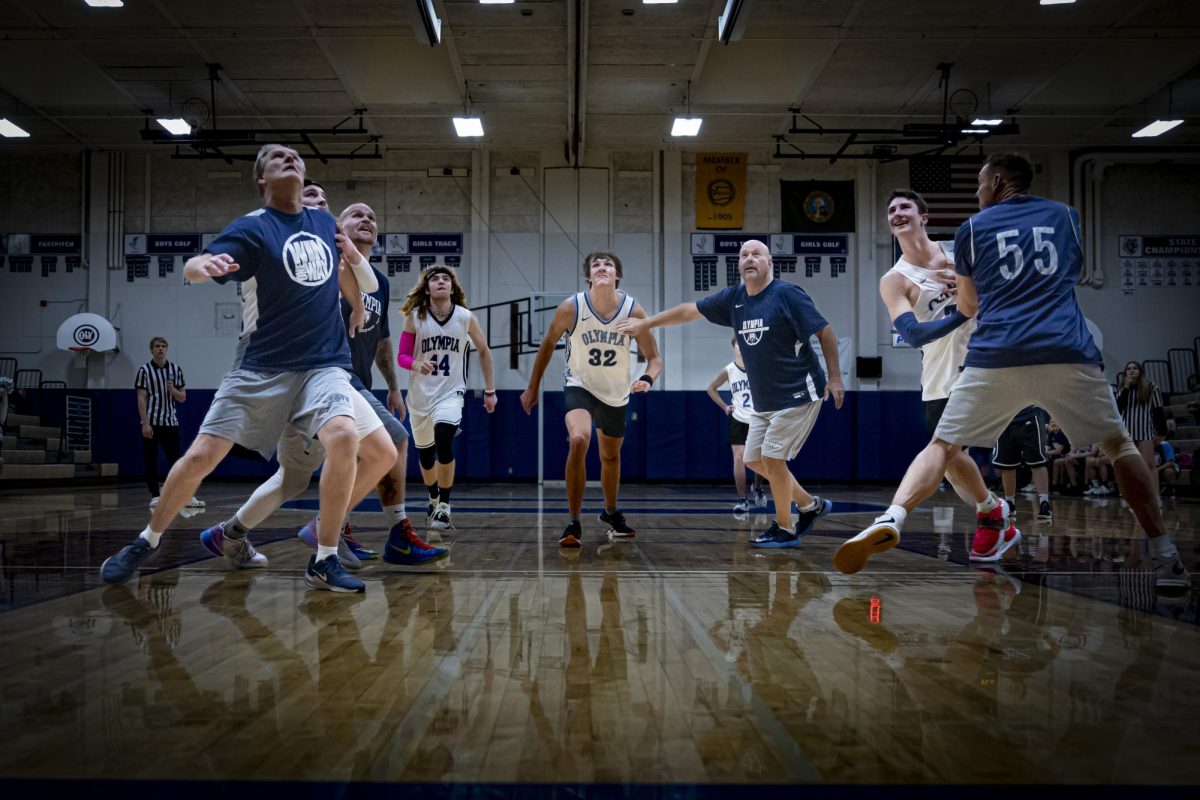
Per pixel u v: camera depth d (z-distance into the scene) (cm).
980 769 114
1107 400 286
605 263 439
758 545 423
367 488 298
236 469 1548
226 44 1169
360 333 382
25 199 1538
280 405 277
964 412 291
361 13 1092
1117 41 1157
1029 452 654
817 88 1305
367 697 148
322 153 1548
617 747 122
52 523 550
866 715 139
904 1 1055
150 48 1177
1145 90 1297
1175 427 1261
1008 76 1262
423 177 1544
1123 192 1534
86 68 1237
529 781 109
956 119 1302
